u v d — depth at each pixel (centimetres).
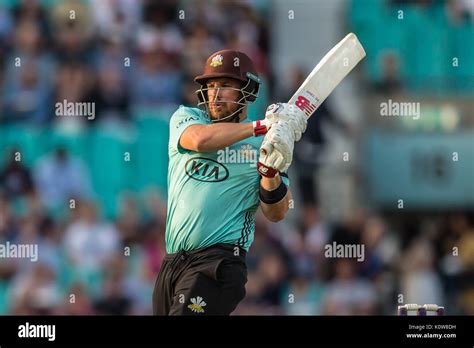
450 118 3988
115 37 4038
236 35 4081
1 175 3794
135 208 3750
